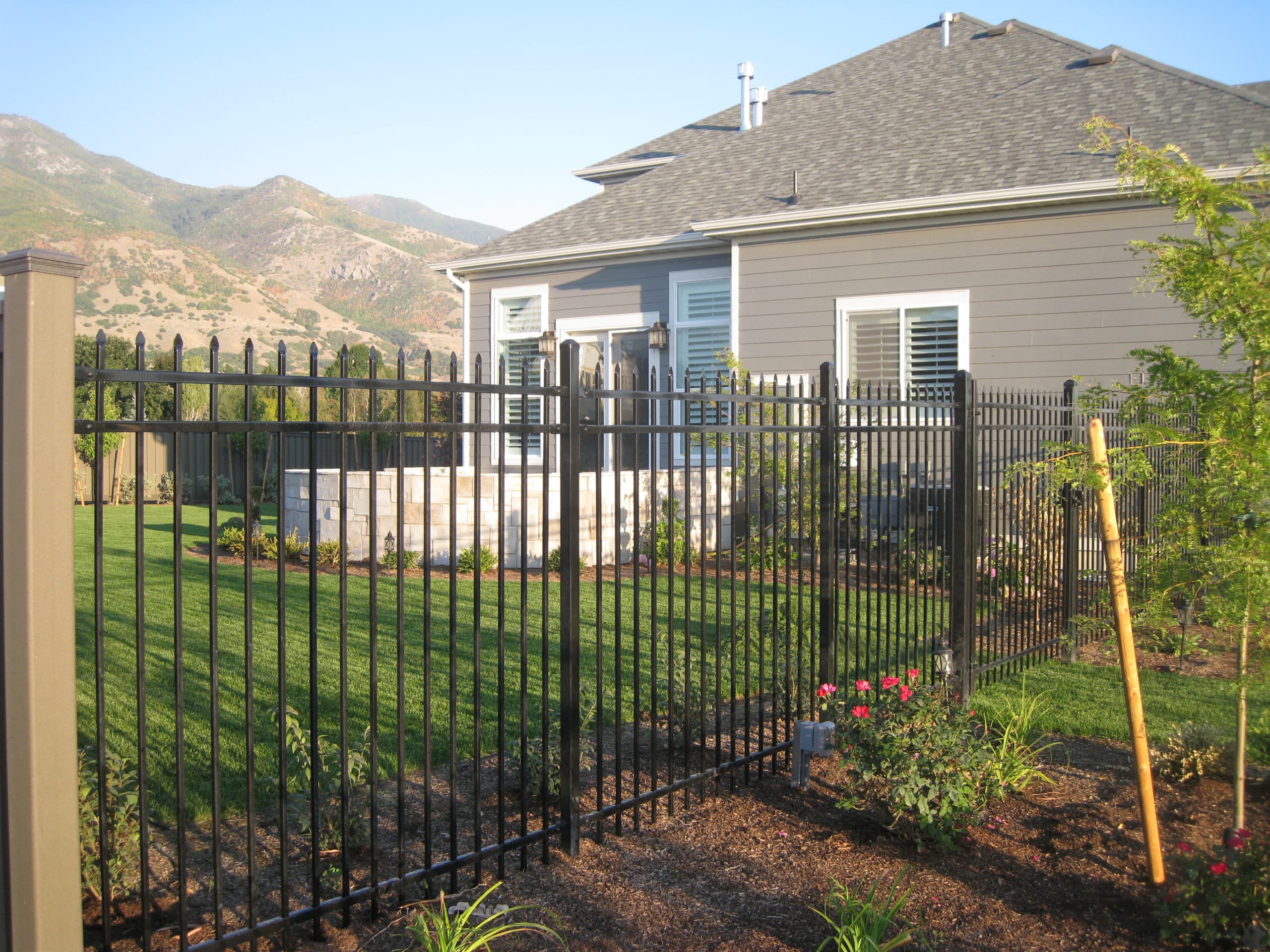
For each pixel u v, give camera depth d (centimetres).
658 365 1481
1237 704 343
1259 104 1108
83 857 307
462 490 1091
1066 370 1088
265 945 289
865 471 873
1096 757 470
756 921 312
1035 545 662
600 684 369
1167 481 466
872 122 1480
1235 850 300
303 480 1227
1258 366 356
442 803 414
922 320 1179
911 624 741
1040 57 1445
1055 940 302
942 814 359
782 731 528
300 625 772
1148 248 391
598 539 361
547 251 1547
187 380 246
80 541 1352
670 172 1659
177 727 250
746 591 441
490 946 292
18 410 223
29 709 225
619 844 374
